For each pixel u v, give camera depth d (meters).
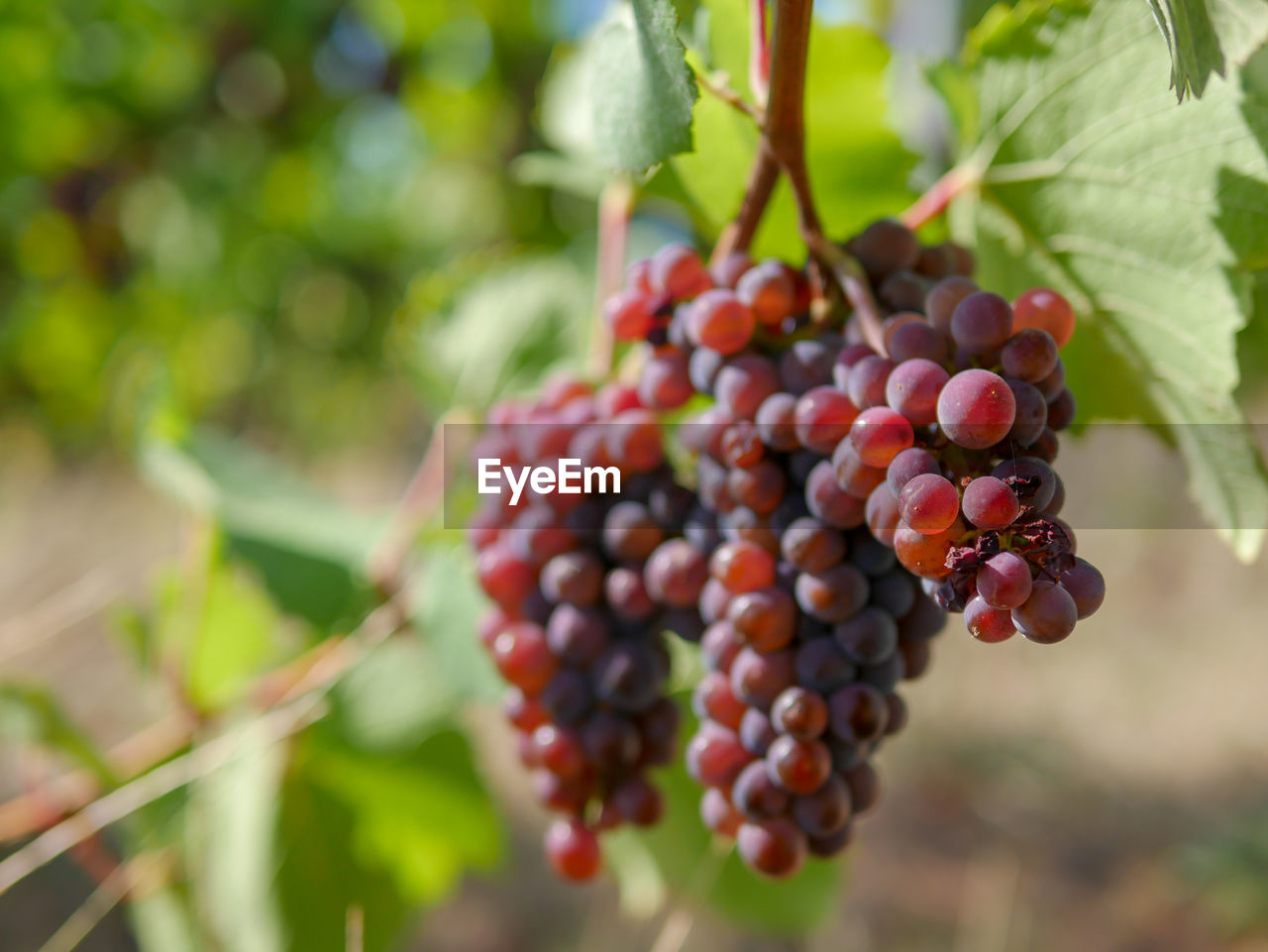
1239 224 0.29
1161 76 0.30
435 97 0.93
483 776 0.48
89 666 0.97
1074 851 1.08
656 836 0.46
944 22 0.58
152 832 0.46
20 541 1.33
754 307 0.30
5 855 0.61
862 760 0.30
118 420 1.22
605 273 0.44
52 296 1.16
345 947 0.47
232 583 0.50
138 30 0.93
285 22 0.96
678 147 0.28
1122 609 1.54
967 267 0.33
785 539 0.28
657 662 0.33
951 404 0.24
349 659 0.46
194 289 1.12
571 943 0.90
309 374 1.52
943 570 0.24
